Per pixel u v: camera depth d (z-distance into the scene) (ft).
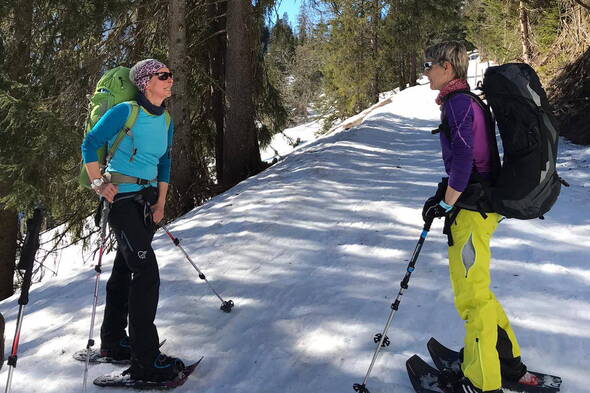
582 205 18.24
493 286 12.96
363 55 94.22
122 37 32.17
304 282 14.25
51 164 27.50
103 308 13.97
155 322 12.68
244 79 34.60
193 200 32.63
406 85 106.63
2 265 32.01
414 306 12.22
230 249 17.34
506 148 7.80
